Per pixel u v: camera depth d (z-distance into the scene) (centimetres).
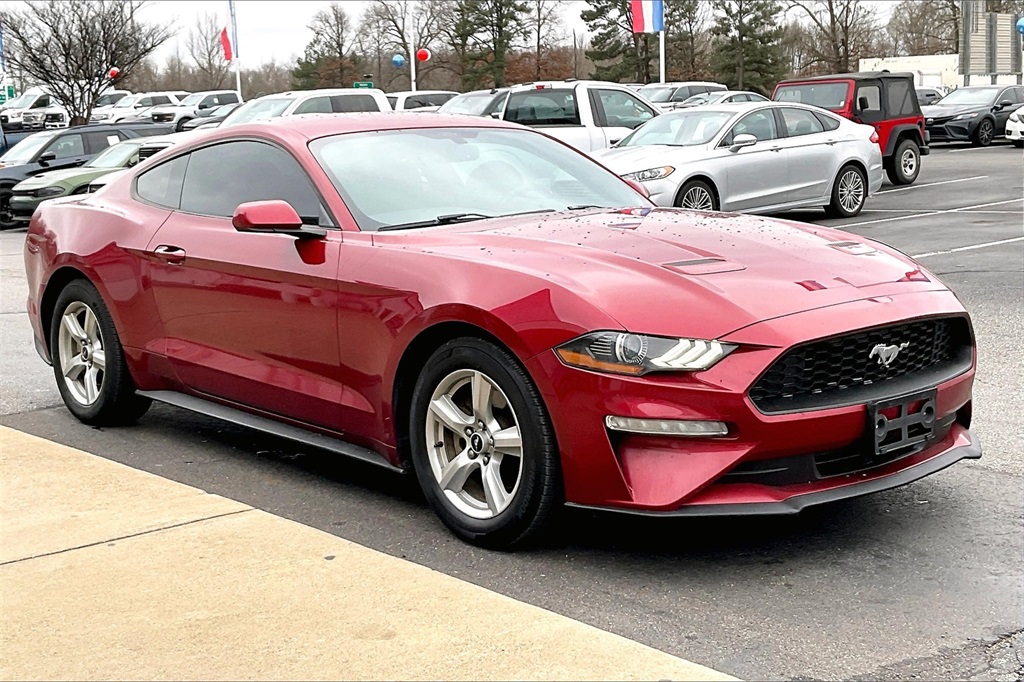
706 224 461
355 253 439
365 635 327
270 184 494
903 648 319
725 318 361
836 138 1559
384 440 433
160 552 394
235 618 340
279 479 494
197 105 4128
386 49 6381
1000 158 2519
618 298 369
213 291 496
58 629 336
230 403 507
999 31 4478
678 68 6475
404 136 511
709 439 353
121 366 560
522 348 373
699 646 324
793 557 387
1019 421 552
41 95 4131
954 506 435
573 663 308
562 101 1686
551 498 379
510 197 492
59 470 496
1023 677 301
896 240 1266
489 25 6066
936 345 410
